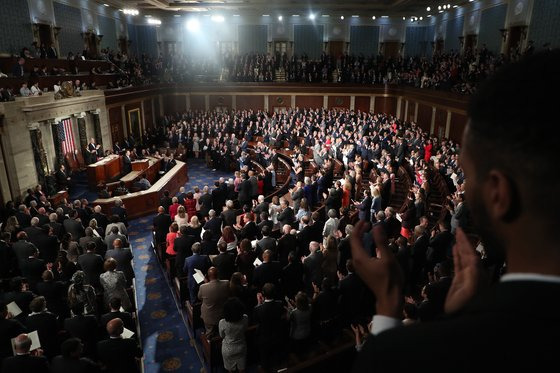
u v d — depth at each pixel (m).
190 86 32.41
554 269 0.60
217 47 36.81
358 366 0.68
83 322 6.18
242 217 11.30
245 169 17.00
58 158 18.02
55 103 17.38
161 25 36.06
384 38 36.34
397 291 0.87
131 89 25.52
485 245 0.73
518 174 0.60
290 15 35.84
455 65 24.39
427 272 9.03
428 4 29.78
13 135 14.84
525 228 0.62
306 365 5.27
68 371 4.63
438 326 0.62
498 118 0.61
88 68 23.44
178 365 7.59
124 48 33.16
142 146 25.30
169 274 10.40
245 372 6.83
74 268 8.35
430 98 24.77
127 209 15.69
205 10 33.44
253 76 32.88
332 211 10.16
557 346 0.52
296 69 32.94
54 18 23.19
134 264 11.91
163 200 13.66
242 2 30.27
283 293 7.95
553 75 0.59
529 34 21.45
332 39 36.38
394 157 18.58
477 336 0.56
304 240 9.80
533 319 0.55
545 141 0.57
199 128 27.92
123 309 7.64
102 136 22.00
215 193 14.49
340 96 32.41
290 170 21.55
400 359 0.61
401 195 15.97
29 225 11.55
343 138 22.23
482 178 0.66
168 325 8.82
